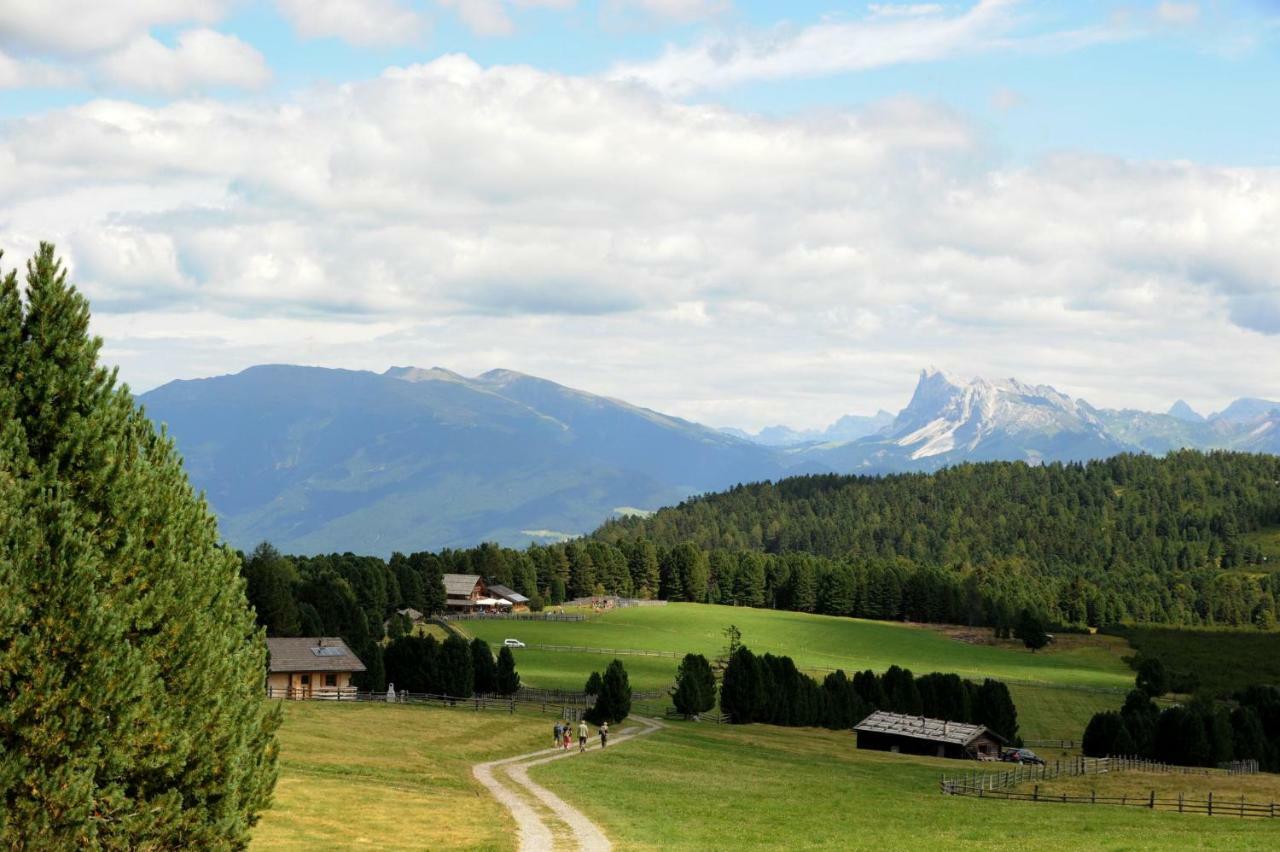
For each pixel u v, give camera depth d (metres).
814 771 84.12
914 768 92.25
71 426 27.44
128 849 26.36
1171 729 112.38
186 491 29.84
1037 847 50.19
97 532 27.17
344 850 42.34
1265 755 118.00
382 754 71.56
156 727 26.56
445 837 46.12
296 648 112.94
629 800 60.97
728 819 56.38
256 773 30.03
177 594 28.30
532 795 60.62
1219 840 53.41
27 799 24.50
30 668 25.02
